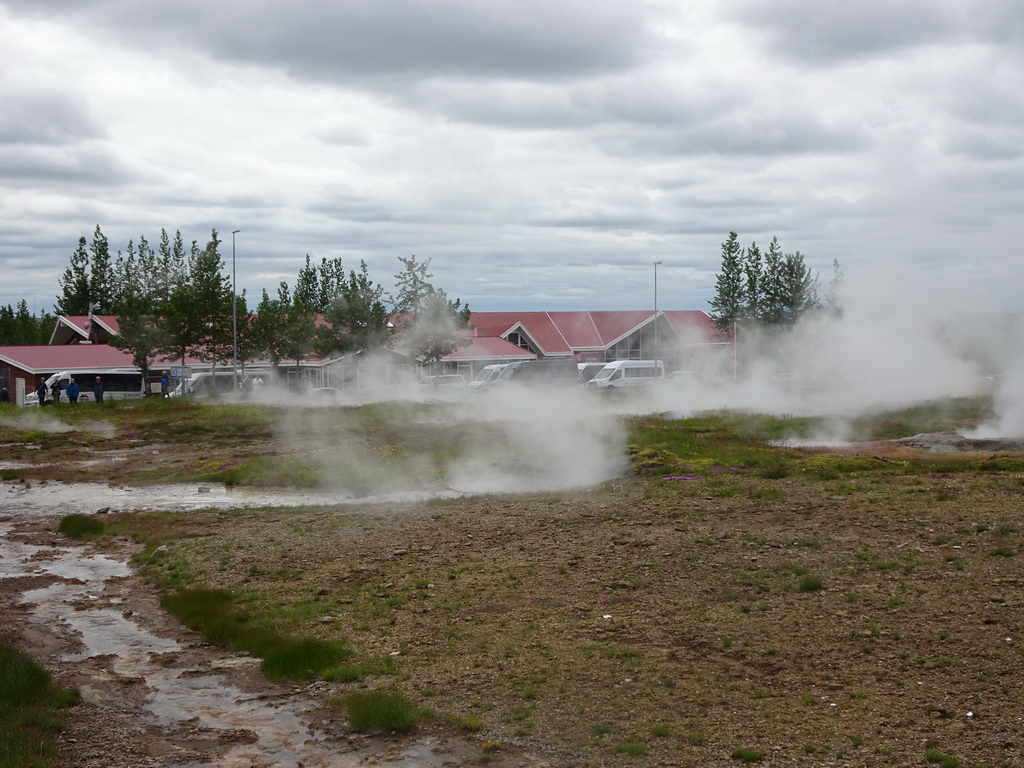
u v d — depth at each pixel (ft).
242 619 36.22
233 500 65.67
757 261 197.98
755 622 32.24
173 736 26.18
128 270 240.73
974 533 42.29
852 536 43.21
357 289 180.96
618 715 25.54
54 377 178.50
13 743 24.75
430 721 26.07
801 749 22.91
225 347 188.55
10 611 38.91
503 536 48.03
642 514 51.65
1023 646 28.32
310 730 26.27
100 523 56.13
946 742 22.71
